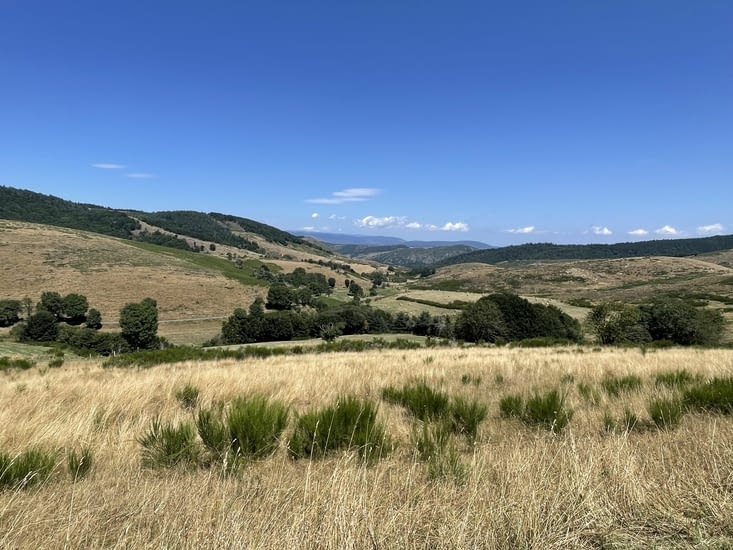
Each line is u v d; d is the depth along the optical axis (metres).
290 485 3.39
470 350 23.05
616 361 13.10
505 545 2.53
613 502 2.99
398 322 73.75
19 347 43.56
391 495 3.10
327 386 8.67
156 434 4.47
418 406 6.02
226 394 7.96
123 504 3.11
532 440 4.77
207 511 2.86
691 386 6.69
